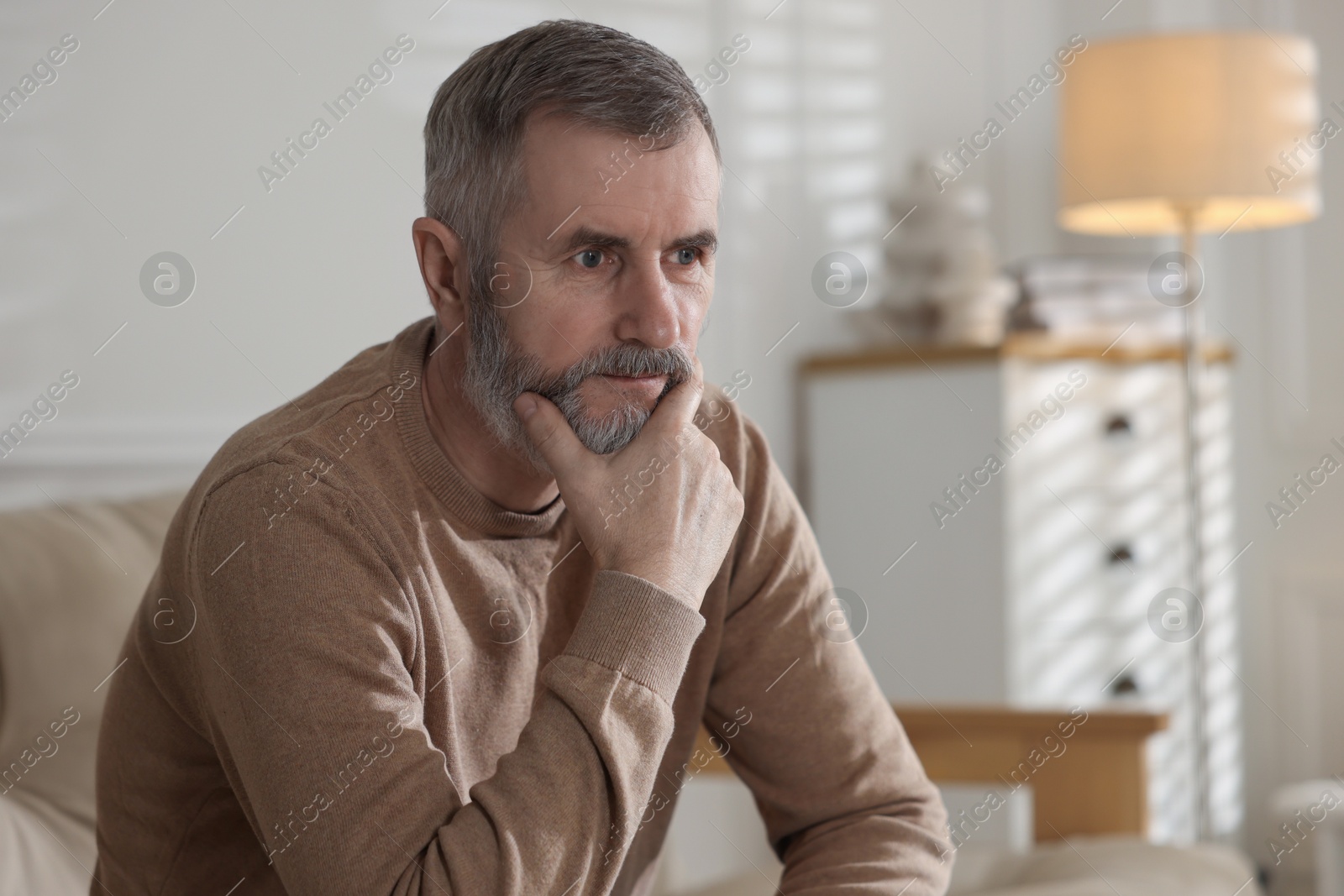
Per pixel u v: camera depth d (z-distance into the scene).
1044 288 2.37
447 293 0.86
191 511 0.81
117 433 1.56
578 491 0.80
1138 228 2.34
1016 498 2.18
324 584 0.75
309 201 1.73
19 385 1.50
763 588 0.98
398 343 0.88
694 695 0.97
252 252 1.67
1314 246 2.55
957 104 2.74
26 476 1.51
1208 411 2.45
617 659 0.75
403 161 1.83
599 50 0.80
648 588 0.77
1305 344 2.56
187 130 1.62
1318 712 2.52
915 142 2.67
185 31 1.62
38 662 1.14
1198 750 2.35
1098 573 2.31
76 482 1.55
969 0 2.76
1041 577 2.23
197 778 0.89
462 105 0.83
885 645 2.34
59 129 1.53
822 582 1.01
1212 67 2.07
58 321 1.53
